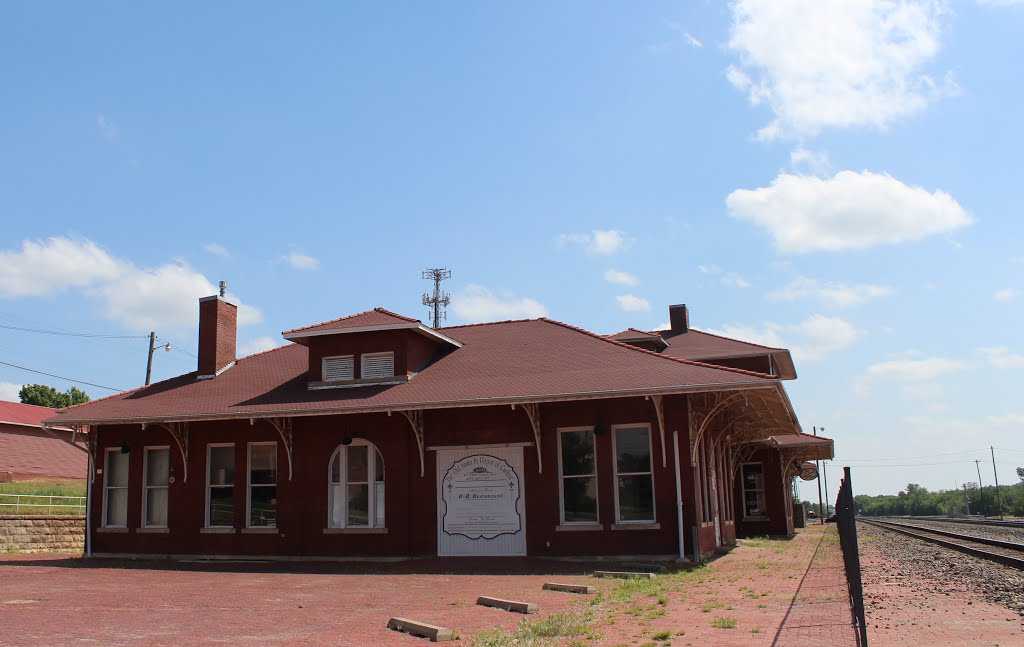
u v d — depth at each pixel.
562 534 18.81
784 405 20.19
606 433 18.84
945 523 55.91
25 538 24.41
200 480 21.83
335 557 20.33
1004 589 12.53
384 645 8.70
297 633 9.46
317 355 21.78
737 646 8.24
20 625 9.98
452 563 18.42
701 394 18.67
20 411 36.09
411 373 21.25
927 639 8.52
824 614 10.36
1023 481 122.25
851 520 7.75
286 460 21.23
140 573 17.47
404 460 20.20
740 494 31.59
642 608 11.08
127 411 21.98
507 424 19.64
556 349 21.48
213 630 9.66
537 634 9.13
